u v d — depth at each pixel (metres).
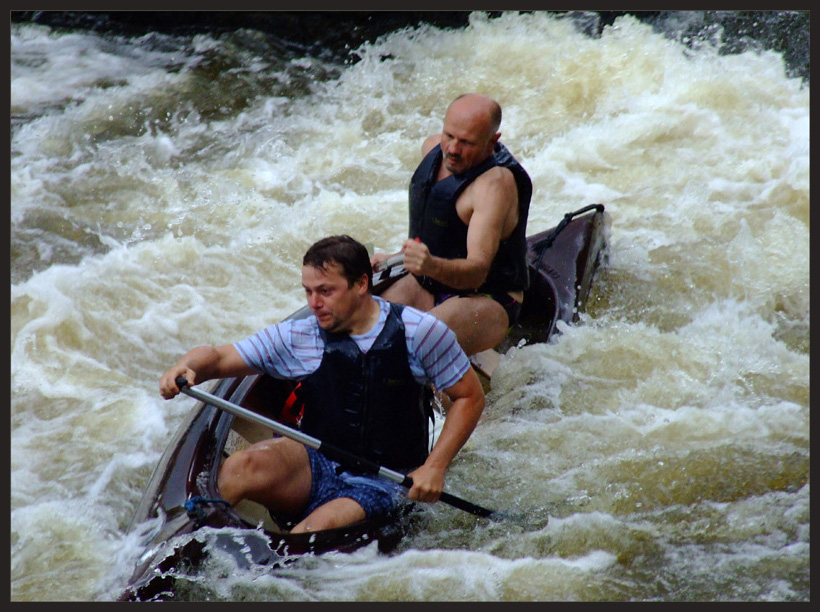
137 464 16.36
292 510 12.61
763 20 32.06
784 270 21.45
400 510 12.67
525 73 31.16
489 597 12.45
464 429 12.16
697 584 12.88
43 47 33.53
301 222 24.20
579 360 17.20
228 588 11.45
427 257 13.38
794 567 13.16
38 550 14.16
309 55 33.28
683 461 15.12
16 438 16.97
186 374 11.46
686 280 20.94
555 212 24.23
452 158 14.71
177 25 35.03
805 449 15.55
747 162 26.05
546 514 13.93
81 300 20.91
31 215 24.41
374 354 11.90
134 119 29.50
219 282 21.88
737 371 17.67
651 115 28.42
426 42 33.03
